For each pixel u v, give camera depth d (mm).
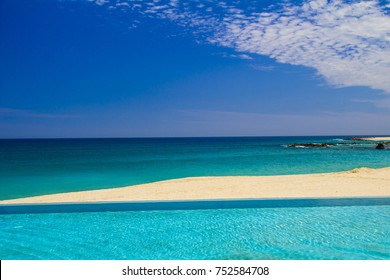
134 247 6199
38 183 17188
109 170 23047
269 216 7742
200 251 6047
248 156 35562
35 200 10609
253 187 12289
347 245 6262
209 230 6945
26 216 7590
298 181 13508
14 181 18109
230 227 7086
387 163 24891
